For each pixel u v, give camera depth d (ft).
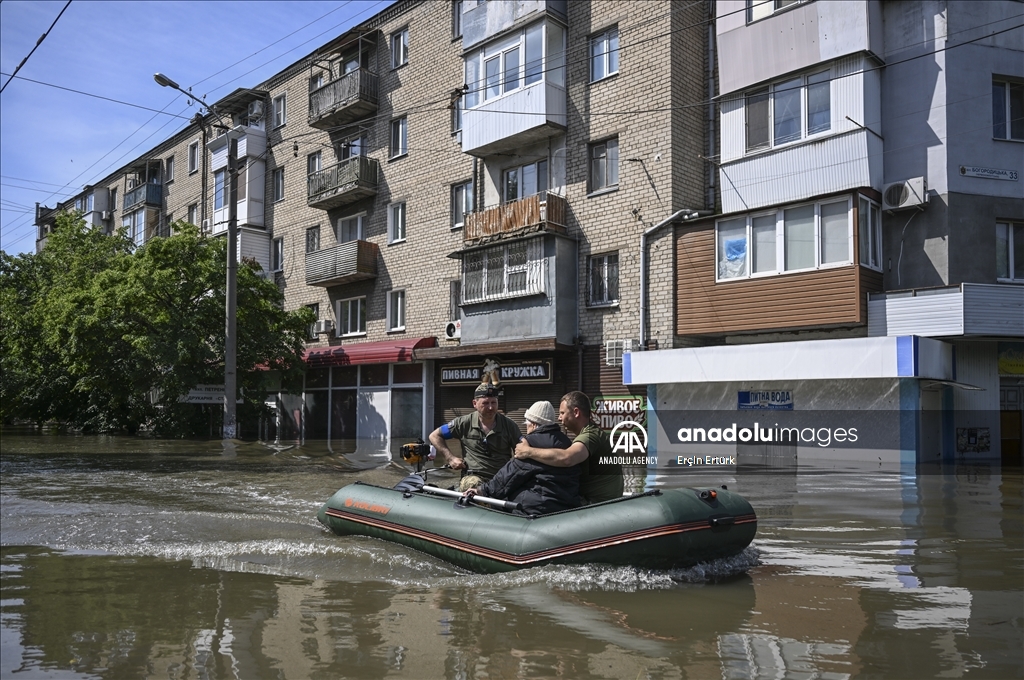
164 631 13.46
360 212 84.28
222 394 76.07
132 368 75.31
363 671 11.42
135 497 30.99
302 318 82.07
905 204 48.34
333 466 43.91
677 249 55.42
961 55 48.44
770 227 51.16
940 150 48.16
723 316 52.75
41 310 84.99
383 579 17.51
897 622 13.57
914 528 23.11
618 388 57.77
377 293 81.61
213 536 22.94
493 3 65.72
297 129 94.68
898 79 49.96
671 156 56.13
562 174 63.05
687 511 17.39
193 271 75.77
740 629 13.28
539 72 61.82
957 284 45.29
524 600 15.25
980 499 29.58
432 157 75.77
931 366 43.14
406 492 22.16
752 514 18.53
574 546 17.48
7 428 102.63
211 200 109.81
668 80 56.44
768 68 52.31
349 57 86.99
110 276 74.02
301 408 89.51
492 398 22.91
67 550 20.99
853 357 43.78
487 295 65.31
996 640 12.57
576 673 11.26
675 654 12.02
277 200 97.86
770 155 52.29
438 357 69.62
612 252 59.52
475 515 19.45
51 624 13.91
